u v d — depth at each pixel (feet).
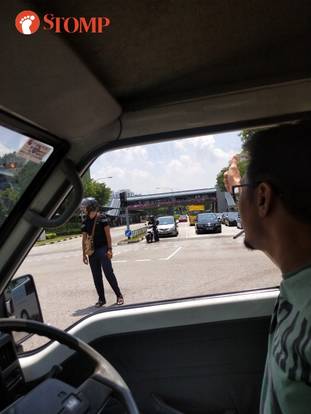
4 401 4.32
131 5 3.99
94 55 4.80
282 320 2.63
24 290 6.50
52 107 4.95
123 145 6.83
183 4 4.13
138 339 7.39
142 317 7.39
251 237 3.00
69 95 4.90
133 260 33.37
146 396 7.32
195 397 7.28
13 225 5.95
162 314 7.38
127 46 4.74
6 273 6.13
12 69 3.97
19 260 6.25
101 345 7.37
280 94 6.40
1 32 3.47
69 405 3.79
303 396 2.23
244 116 6.59
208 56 5.42
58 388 4.02
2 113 4.67
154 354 7.38
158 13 4.21
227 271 20.81
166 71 5.66
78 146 6.29
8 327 4.61
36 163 5.79
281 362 2.46
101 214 16.10
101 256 15.89
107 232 16.06
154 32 4.58
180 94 6.40
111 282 15.89
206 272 22.00
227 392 7.22
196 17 4.42
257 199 2.86
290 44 5.35
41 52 3.88
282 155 2.68
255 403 7.14
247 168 2.98
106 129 6.43
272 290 7.70
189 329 7.34
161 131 6.77
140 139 6.81
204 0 4.11
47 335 4.70
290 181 2.60
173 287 18.35
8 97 4.42
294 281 2.58
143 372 7.38
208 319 7.32
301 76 6.18
